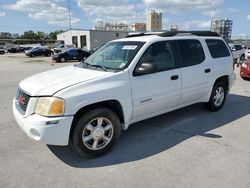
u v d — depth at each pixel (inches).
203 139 175.8
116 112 162.7
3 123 211.2
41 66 824.3
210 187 121.4
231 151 157.1
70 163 145.7
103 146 154.0
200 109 244.5
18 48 2260.1
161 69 177.9
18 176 132.9
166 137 180.2
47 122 131.7
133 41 181.5
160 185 123.6
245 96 304.5
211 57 221.0
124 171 136.7
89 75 154.1
